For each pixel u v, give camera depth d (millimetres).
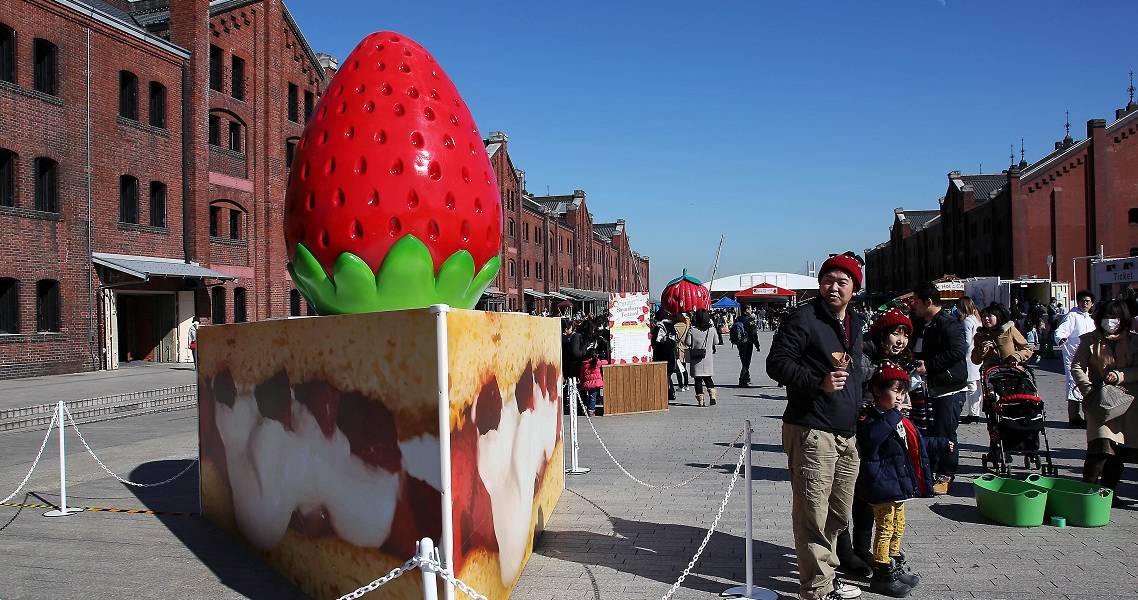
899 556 5102
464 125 5855
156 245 24391
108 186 22562
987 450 9500
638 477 8492
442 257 5488
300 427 5203
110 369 22500
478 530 4387
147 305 25812
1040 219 42438
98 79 22219
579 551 5914
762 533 6324
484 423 4539
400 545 4211
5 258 19344
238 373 6148
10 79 19750
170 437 12211
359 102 5574
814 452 4523
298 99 32062
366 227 5305
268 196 29766
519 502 5320
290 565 5410
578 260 71188
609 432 11789
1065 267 41969
